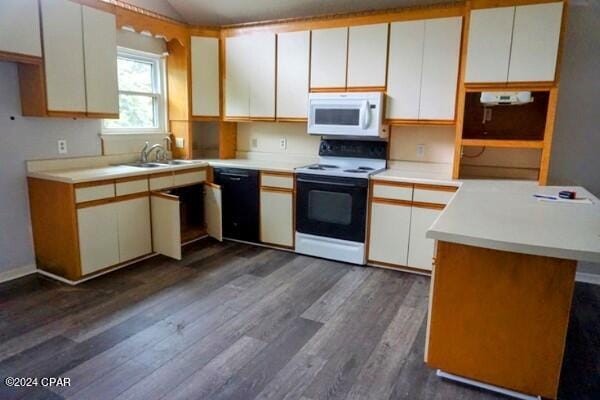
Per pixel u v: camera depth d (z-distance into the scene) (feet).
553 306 5.71
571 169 11.03
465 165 12.09
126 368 6.74
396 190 11.14
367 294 9.90
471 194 8.68
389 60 11.62
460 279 6.17
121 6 11.64
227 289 10.04
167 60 14.24
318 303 9.37
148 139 13.84
